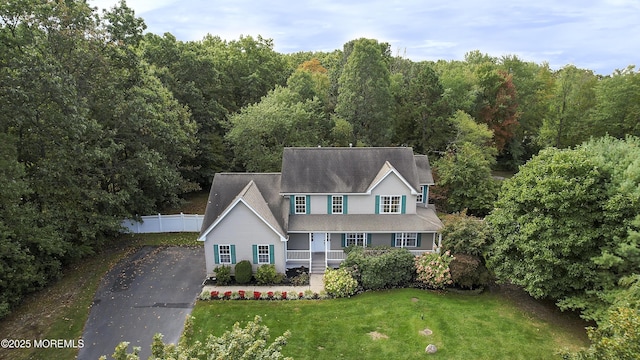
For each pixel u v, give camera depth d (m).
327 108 53.88
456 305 23.61
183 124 36.94
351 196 28.84
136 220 32.88
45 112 23.59
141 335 20.42
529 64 65.19
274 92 45.19
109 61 28.70
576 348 19.67
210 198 27.94
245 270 25.75
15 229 21.31
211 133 45.03
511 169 58.28
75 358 18.58
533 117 57.59
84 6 26.42
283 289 25.22
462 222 25.98
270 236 26.00
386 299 24.19
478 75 54.75
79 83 27.14
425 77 49.69
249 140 39.91
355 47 45.22
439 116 48.50
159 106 32.06
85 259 28.58
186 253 30.22
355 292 25.09
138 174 31.92
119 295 24.06
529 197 21.55
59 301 23.03
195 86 44.44
